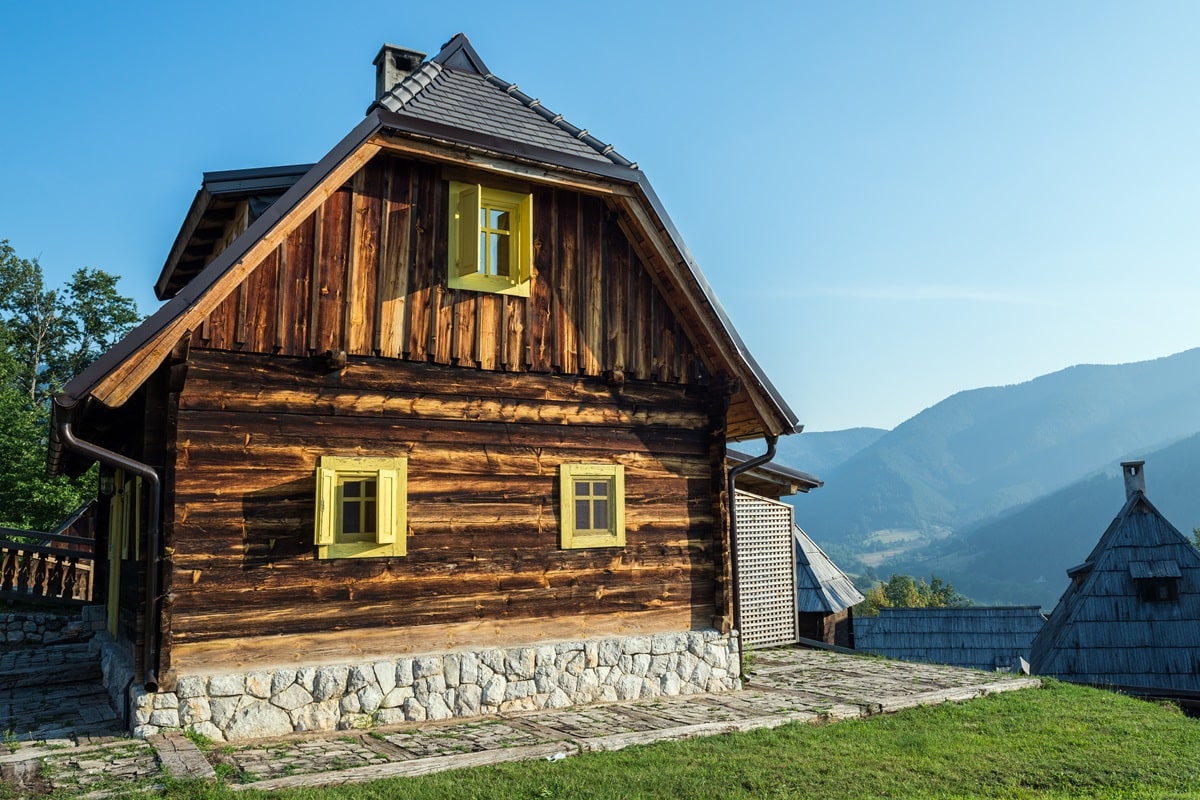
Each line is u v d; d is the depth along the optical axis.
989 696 12.06
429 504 10.30
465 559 10.47
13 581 17.03
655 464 12.18
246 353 9.37
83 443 8.24
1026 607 29.86
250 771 7.54
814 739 9.18
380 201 10.26
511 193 11.05
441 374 10.54
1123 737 9.73
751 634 17.66
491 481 10.78
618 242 12.06
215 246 12.52
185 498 8.91
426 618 10.13
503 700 10.38
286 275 9.60
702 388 12.73
